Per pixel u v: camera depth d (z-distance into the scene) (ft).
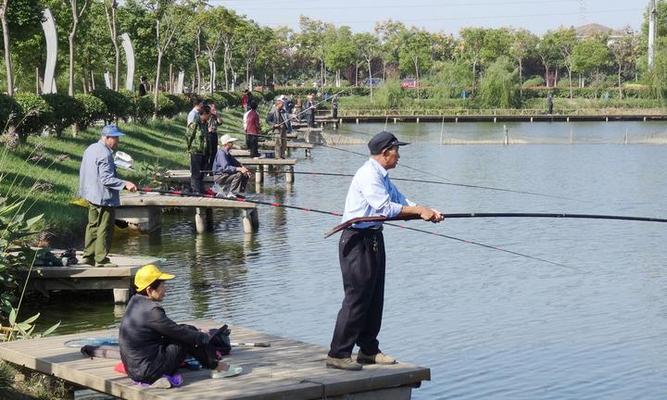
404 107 273.95
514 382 34.14
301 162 127.54
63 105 82.53
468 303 46.11
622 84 359.05
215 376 26.55
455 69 295.69
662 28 358.02
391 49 407.85
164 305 43.88
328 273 51.75
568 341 39.42
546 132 211.41
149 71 181.16
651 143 173.99
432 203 85.05
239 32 254.27
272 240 62.18
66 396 29.37
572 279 52.01
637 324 42.39
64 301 42.91
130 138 100.01
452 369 35.60
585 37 410.52
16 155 65.82
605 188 100.32
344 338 27.07
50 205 58.54
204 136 67.67
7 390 27.66
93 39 151.43
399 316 43.45
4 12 77.00
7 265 38.91
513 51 386.32
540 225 71.61
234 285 48.47
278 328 40.27
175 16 173.78
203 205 63.57
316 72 449.06
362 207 26.30
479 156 144.36
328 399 25.82
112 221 42.98
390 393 26.86
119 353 28.60
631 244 63.46
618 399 32.53
